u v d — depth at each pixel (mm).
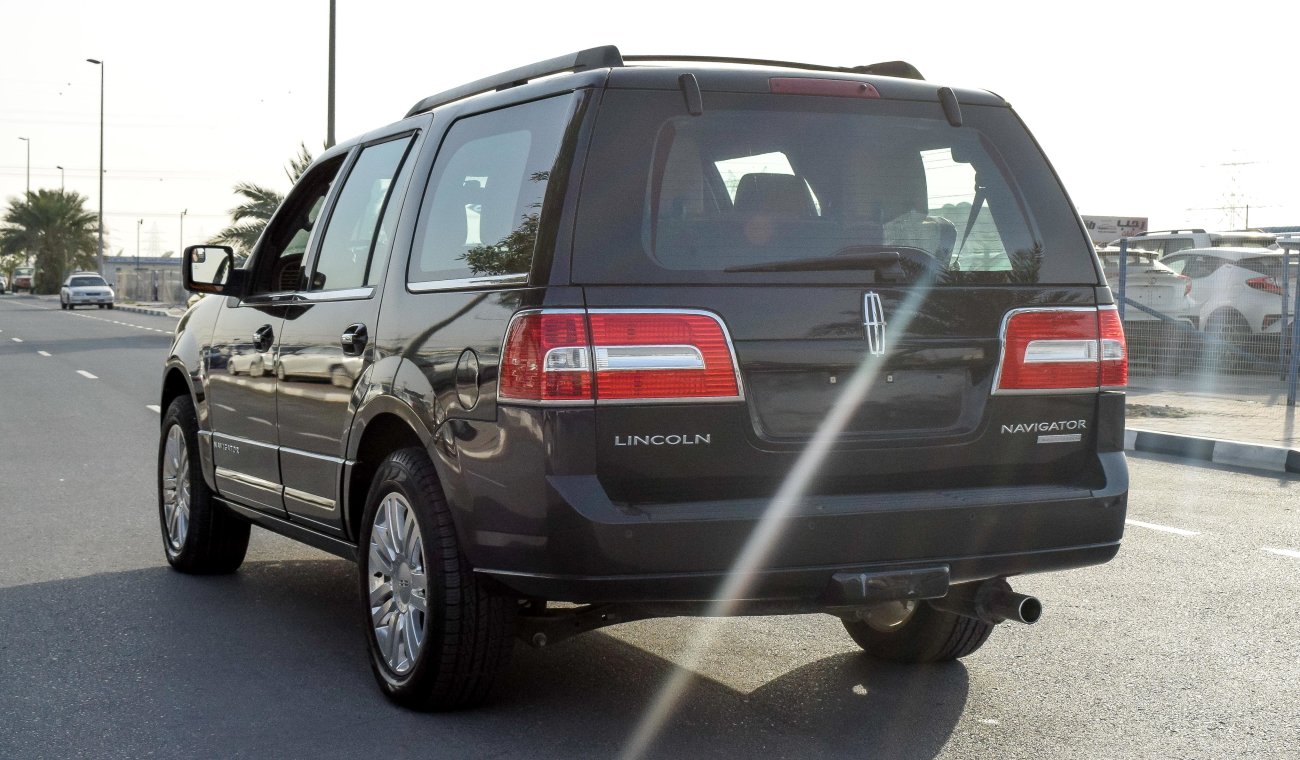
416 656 4273
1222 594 6102
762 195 3834
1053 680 4758
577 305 3627
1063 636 5375
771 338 3730
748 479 3729
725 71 3910
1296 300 13797
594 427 3609
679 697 4527
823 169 3914
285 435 5273
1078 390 4121
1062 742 4086
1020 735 4145
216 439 6023
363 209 5043
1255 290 17469
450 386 4012
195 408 6270
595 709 4387
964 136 4129
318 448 4961
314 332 5023
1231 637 5355
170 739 4109
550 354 3619
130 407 15281
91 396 16719
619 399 3613
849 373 3816
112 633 5410
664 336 3648
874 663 4980
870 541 3795
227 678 4770
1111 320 4195
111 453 11211
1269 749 4039
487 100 4367
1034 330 4059
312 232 5418
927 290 3922
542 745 4027
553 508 3604
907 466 3887
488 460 3809
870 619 5000
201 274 6113
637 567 3604
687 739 4086
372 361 4523
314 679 4750
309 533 5293
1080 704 4473
